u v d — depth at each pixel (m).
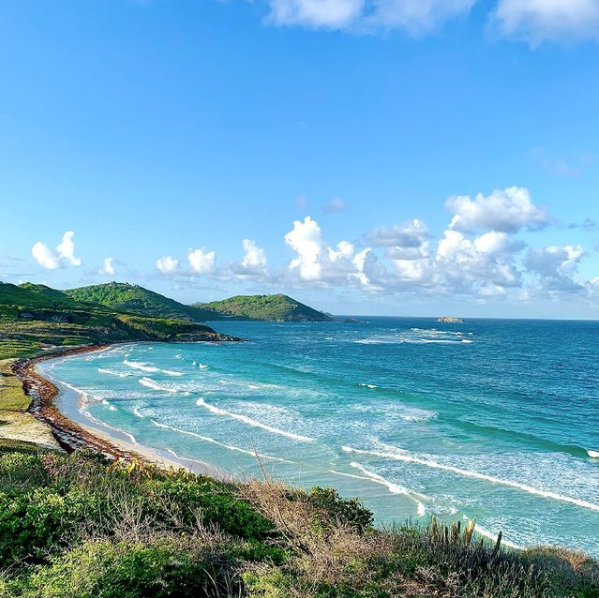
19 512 9.54
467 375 64.56
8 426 31.36
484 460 27.52
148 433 32.97
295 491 14.70
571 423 37.50
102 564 7.25
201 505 11.41
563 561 11.76
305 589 7.27
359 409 41.28
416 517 19.97
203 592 7.63
